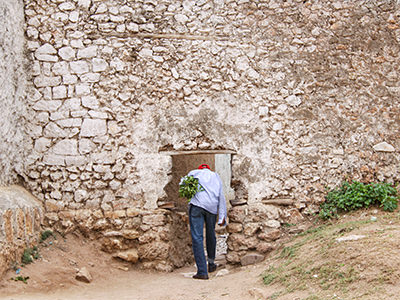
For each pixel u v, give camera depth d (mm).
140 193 5723
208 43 6008
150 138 5828
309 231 5379
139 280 5113
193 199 5164
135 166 5766
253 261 5371
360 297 3064
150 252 5555
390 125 5945
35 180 5637
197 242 4992
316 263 3879
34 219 5164
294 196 5770
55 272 4684
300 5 6125
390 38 6117
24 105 5723
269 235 5562
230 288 4180
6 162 5215
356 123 5922
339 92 5969
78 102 5785
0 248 4066
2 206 4363
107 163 5730
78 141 5730
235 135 5883
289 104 5934
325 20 6105
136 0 6020
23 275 4324
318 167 5824
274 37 6047
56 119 5754
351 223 4957
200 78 5953
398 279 3111
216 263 5926
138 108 5855
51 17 5898
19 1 5730
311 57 6023
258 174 5820
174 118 5879
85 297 4180
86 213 5605
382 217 4980
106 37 5922
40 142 5711
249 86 5957
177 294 4203
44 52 5840
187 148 5852
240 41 6023
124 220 5648
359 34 6098
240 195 5832
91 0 5973
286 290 3629
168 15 6031
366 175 5824
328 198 5703
